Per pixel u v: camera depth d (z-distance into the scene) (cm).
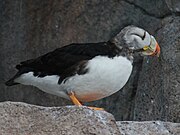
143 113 1259
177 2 1263
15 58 1412
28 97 1406
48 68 992
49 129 883
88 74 955
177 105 1174
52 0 1391
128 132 954
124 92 1340
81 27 1364
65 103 1374
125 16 1352
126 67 968
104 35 1359
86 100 999
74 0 1376
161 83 1212
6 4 1423
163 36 1242
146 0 1330
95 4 1366
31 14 1400
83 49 980
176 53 1205
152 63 1262
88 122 881
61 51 995
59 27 1374
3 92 1424
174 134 977
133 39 986
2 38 1420
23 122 892
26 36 1400
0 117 896
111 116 896
